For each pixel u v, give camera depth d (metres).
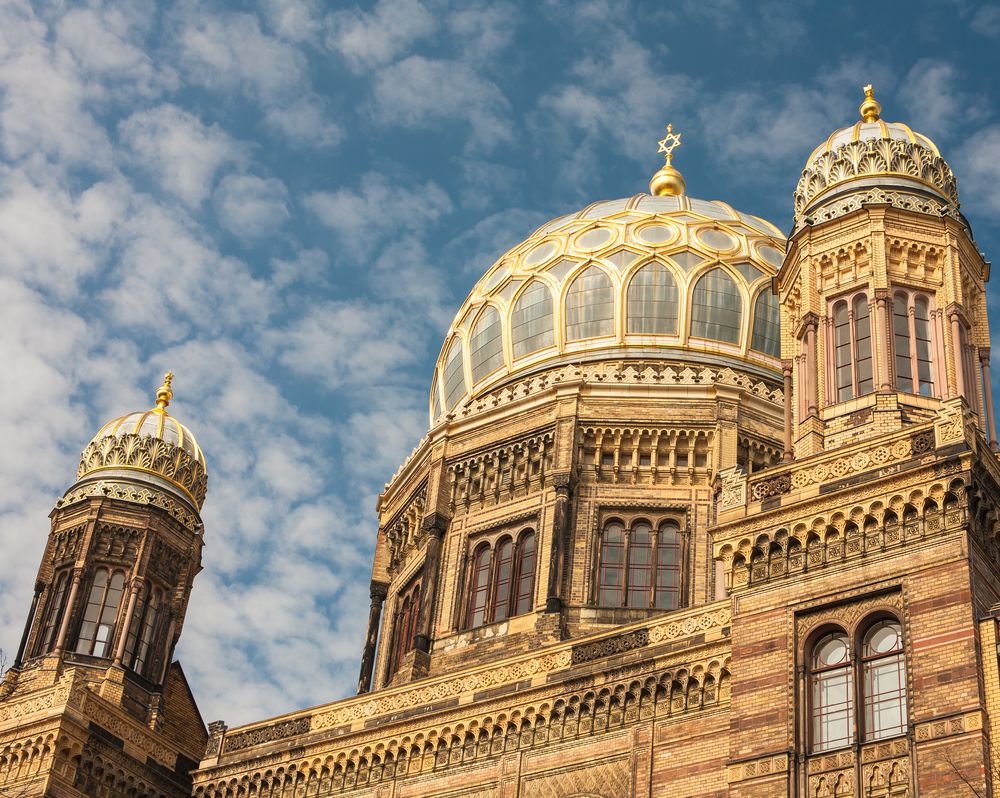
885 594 35.97
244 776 48.06
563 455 53.31
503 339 58.97
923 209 43.66
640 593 51.59
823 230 44.12
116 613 54.56
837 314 43.00
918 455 37.00
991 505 36.44
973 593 34.53
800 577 37.50
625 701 41.47
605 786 40.50
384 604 58.19
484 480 55.28
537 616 50.53
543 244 61.03
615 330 57.09
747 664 37.03
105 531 55.66
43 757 48.09
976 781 32.09
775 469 39.47
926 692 33.81
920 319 42.38
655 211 61.28
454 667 51.38
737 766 35.56
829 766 34.56
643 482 53.53
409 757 45.03
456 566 53.97
